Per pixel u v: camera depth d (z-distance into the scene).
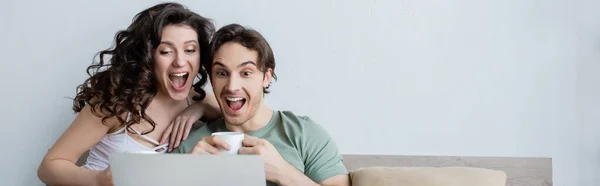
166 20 1.60
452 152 1.94
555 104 1.91
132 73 1.64
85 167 1.73
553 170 1.92
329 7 1.94
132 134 1.70
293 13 1.94
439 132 1.94
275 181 1.47
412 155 1.90
